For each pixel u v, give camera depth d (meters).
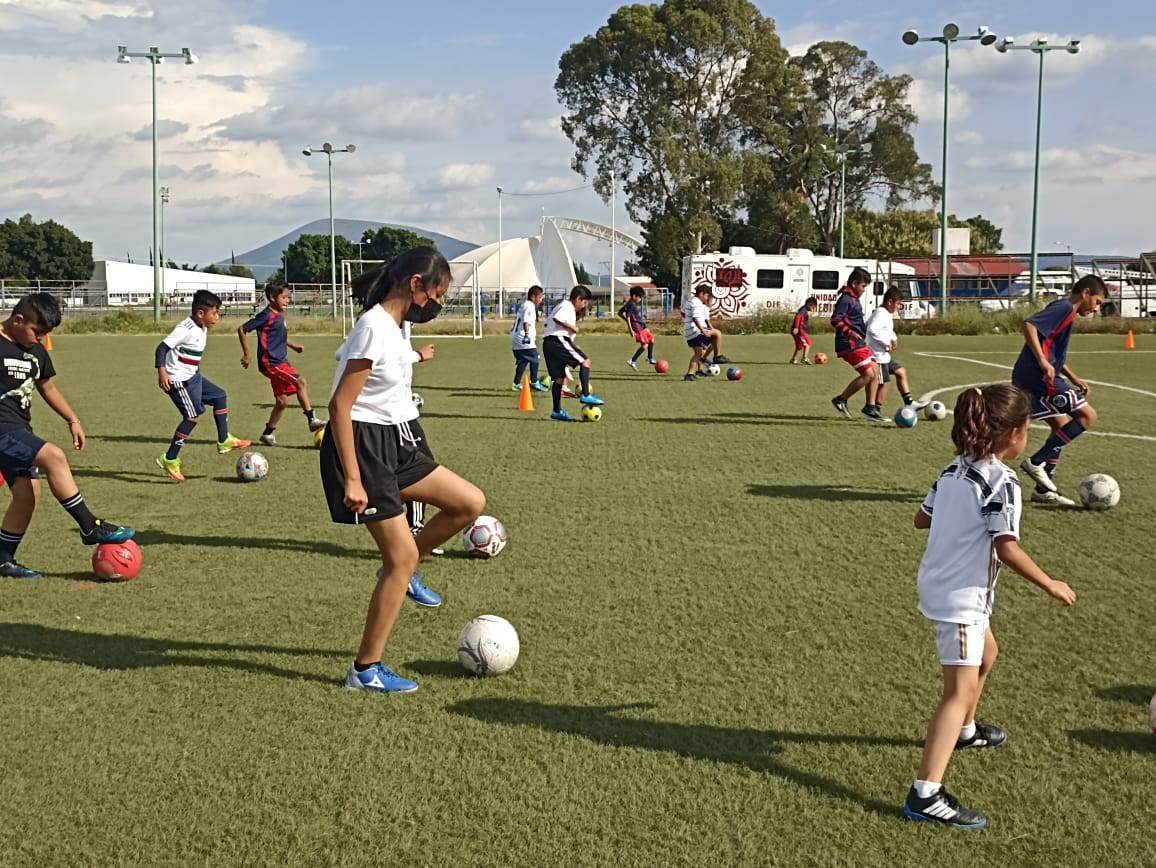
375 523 4.36
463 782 3.68
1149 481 9.23
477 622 4.73
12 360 6.24
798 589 6.00
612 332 38.47
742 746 3.97
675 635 5.22
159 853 3.23
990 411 3.46
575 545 7.05
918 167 67.62
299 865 3.16
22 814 3.47
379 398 4.38
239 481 9.52
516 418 13.99
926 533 7.36
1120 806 3.52
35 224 86.81
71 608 5.70
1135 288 42.94
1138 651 4.98
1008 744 3.99
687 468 10.05
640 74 56.19
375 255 100.12
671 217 58.41
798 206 62.84
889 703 4.37
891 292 13.58
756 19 57.00
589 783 3.68
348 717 4.24
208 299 9.44
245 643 5.13
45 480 9.50
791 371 21.59
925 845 3.28
